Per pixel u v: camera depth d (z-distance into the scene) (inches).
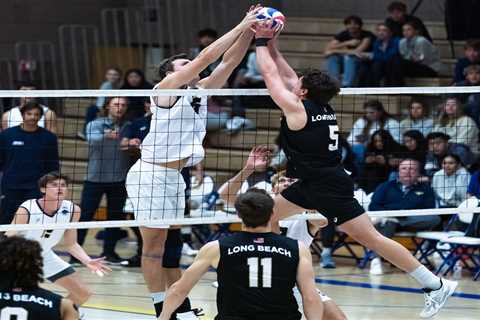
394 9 791.7
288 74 413.7
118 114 653.9
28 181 592.1
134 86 741.9
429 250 629.9
